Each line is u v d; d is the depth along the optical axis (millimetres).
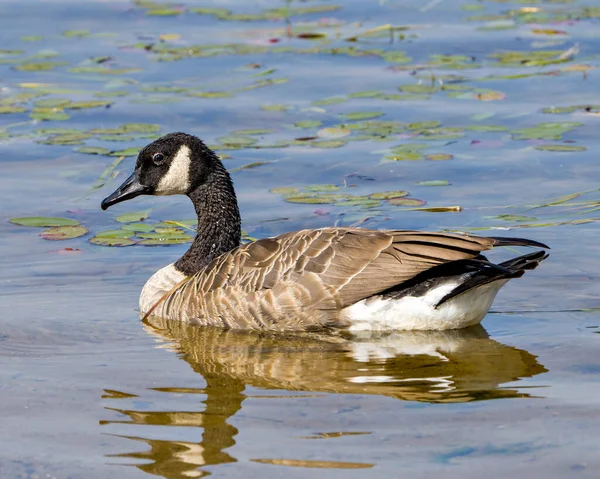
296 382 10133
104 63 22531
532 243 10953
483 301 11500
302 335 11781
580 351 10828
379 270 11375
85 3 26875
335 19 25453
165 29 24844
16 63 22453
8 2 26797
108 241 14828
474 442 8555
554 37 23703
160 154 13766
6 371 10453
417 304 11406
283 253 11953
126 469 8266
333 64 22422
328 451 8445
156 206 16641
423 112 19672
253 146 18328
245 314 11992
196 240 13586
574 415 9047
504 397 9547
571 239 14445
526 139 18391
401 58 22625
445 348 11125
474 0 27031
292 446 8570
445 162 17594
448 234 11289
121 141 18516
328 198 16078
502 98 20094
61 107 19938
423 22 25156
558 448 8406
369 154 17953
